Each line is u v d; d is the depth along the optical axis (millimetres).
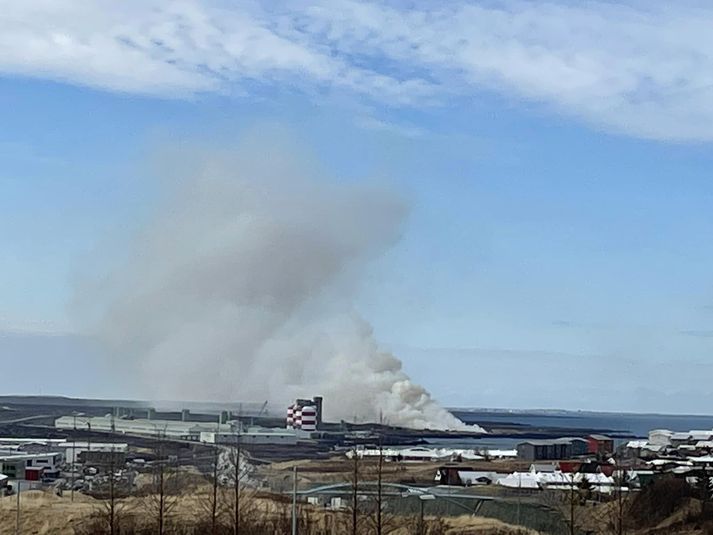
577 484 134000
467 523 111375
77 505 123000
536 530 112375
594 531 112000
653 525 117250
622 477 132875
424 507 121562
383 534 96875
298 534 99625
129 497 128125
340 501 122938
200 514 109375
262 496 127812
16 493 136750
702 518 116875
